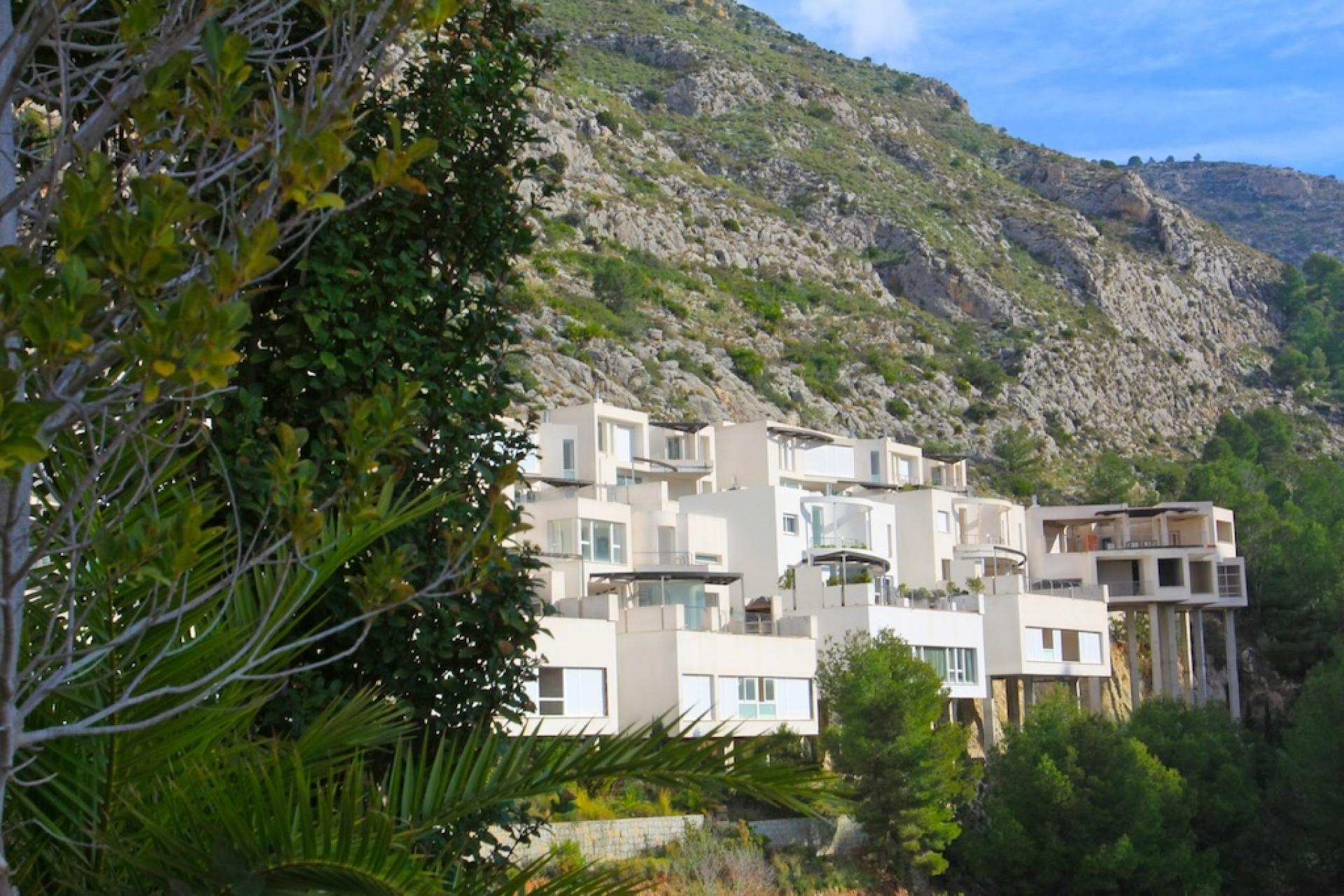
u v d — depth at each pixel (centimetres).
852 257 16038
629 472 8056
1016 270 17388
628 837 3888
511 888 698
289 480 643
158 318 494
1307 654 8506
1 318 499
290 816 611
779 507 7056
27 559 525
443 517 1066
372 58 680
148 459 643
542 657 1141
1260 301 19375
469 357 1155
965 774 5181
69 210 511
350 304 1070
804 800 697
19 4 941
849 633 5216
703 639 4847
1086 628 6756
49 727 694
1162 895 4884
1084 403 15262
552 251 12262
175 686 699
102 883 668
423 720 1052
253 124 620
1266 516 9744
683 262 14000
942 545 7931
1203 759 5553
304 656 1005
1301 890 5500
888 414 12950
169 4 668
